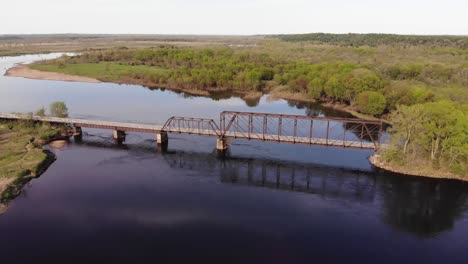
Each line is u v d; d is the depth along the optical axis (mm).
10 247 49656
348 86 135250
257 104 143250
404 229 55438
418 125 72438
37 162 76812
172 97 154250
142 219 57031
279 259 48000
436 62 188125
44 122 100875
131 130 94750
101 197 64000
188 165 80250
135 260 47281
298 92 159500
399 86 128750
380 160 79438
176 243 51000
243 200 63969
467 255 49625
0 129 98000
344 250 50125
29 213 58344
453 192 66875
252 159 84312
